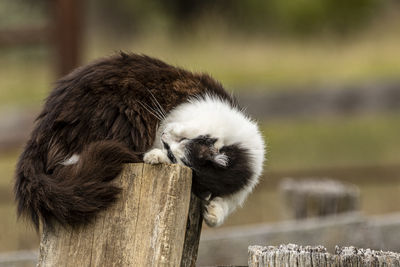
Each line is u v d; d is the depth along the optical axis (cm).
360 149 2239
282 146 2258
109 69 759
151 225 608
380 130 2416
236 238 978
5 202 1606
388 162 2064
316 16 3306
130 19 3600
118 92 746
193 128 768
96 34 3456
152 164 629
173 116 782
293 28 3353
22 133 1727
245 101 1919
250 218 1595
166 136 757
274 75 2711
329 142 2302
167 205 608
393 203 1739
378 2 3434
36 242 1377
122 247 612
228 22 3381
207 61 2912
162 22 3516
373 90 1933
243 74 2722
